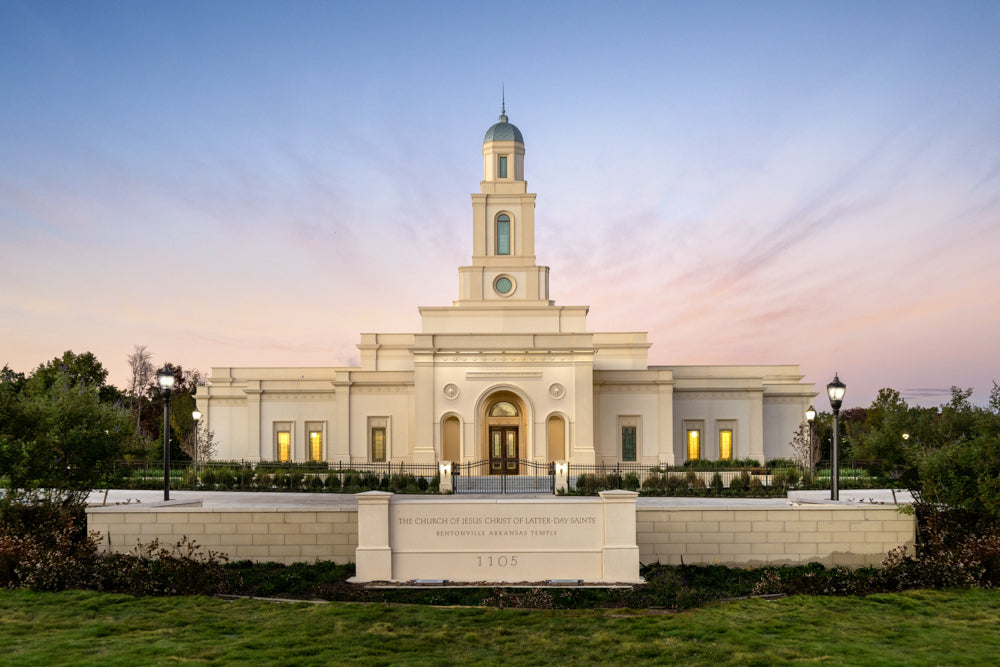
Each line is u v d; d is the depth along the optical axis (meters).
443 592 17.62
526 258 53.31
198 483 36.44
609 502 18.56
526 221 53.53
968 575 18.05
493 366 46.91
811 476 36.75
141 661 12.84
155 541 19.50
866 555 21.12
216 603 16.56
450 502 18.59
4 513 19.78
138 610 15.94
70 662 12.75
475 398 46.78
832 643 14.33
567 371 46.78
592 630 15.15
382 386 53.06
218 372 58.81
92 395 22.58
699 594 17.61
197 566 18.03
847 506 21.28
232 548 20.80
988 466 19.62
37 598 16.52
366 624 15.27
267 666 12.81
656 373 51.78
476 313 52.50
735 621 15.71
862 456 23.38
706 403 54.34
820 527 21.19
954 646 14.15
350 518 20.80
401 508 18.64
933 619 15.81
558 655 13.77
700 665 13.26
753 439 54.00
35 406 20.77
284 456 54.59
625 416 51.84
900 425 22.36
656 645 14.20
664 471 38.19
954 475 19.97
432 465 46.19
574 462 46.06
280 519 20.83
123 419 22.56
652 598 17.22
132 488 34.97
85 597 16.67
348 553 20.73
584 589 17.81
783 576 19.92
